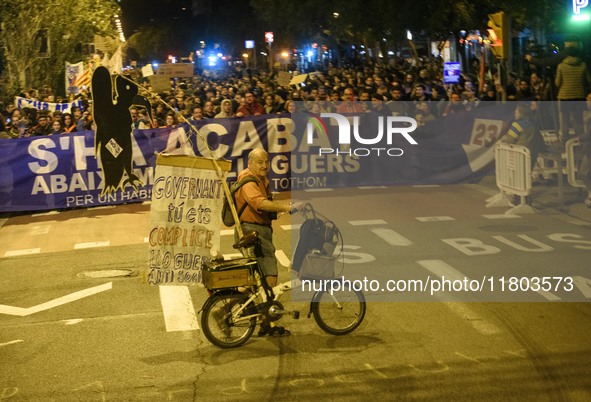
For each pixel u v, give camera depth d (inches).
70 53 1344.7
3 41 1235.9
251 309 289.9
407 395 238.7
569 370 255.1
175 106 871.7
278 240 475.8
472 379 249.9
